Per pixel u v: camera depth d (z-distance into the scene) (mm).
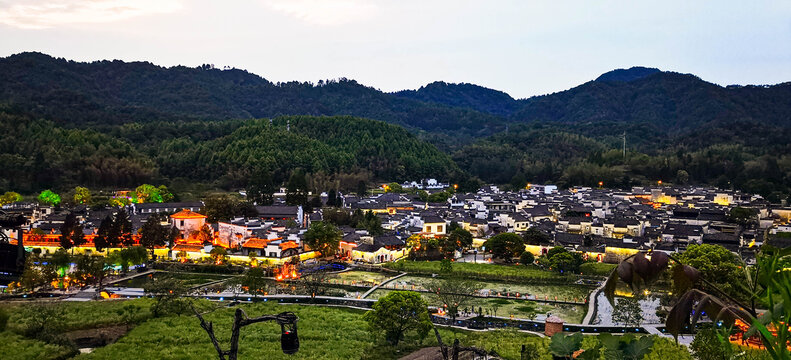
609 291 13289
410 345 91750
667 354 73438
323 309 117500
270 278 153625
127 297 126938
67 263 145875
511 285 143125
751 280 12961
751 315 12500
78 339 95312
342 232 194500
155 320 105625
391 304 93688
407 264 166000
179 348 87875
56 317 101188
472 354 81188
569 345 17016
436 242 177625
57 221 199125
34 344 88250
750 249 151250
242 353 85438
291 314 22609
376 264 167750
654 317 109438
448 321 109438
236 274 158250
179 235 187875
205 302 120125
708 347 56594
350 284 144125
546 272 152500
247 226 182500
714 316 12695
